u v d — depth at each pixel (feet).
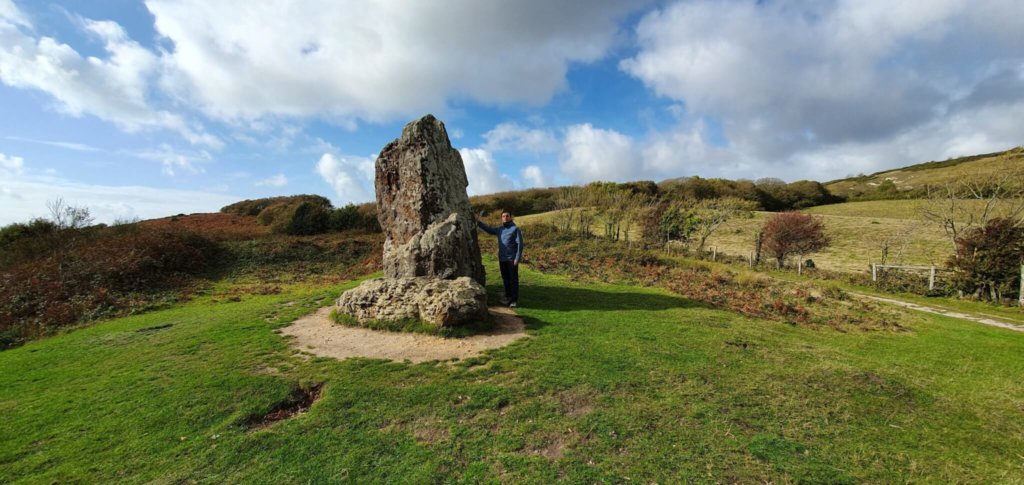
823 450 13.17
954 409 16.28
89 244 60.44
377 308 26.71
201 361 21.54
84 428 15.21
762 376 18.67
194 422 15.31
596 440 13.58
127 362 22.22
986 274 49.42
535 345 22.57
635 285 44.73
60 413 16.38
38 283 45.93
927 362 22.30
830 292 44.68
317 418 15.16
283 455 13.08
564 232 83.92
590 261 57.98
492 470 12.19
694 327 26.73
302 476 12.09
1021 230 49.47
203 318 32.07
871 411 15.83
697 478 11.79
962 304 47.96
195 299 44.50
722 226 119.65
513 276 31.50
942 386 18.60
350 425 14.69
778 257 79.51
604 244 72.95
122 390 18.26
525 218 110.73
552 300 34.37
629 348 22.09
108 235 65.57
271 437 14.07
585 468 12.23
